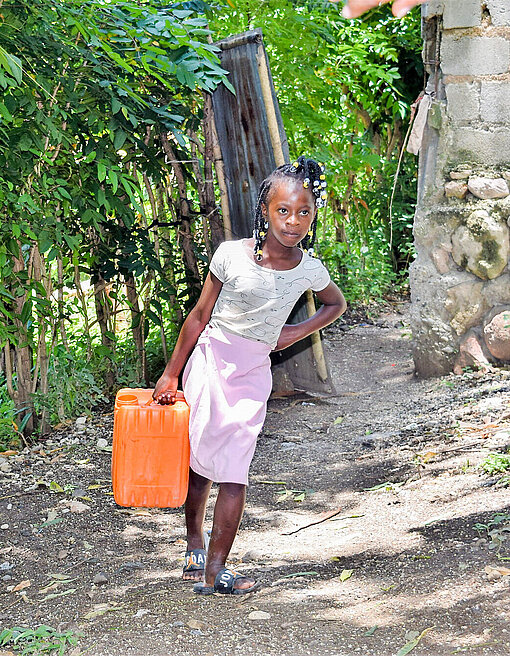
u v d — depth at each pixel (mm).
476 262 6074
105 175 4879
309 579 3230
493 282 6109
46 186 4965
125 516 4336
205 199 6492
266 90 6078
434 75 6281
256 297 3047
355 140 10039
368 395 6348
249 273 3047
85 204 5320
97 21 5078
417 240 6367
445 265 6246
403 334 8438
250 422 3090
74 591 3354
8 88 4594
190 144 6758
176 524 4242
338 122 9625
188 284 6609
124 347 7086
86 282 9289
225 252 3115
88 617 2973
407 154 11578
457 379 6137
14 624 3004
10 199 4727
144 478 3047
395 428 5336
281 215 2951
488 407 5262
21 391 5695
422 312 6391
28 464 5133
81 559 3770
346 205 10734
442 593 2840
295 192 2934
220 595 3096
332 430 5582
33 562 3748
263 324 3092
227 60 6105
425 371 6484
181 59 5520
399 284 11438
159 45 5602
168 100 6141
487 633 2496
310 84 8078
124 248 6066
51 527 4156
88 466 5078
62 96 5195
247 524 4129
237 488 3084
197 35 6223
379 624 2682
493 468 4066
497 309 6133
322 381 6453
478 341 6207
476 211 6047
